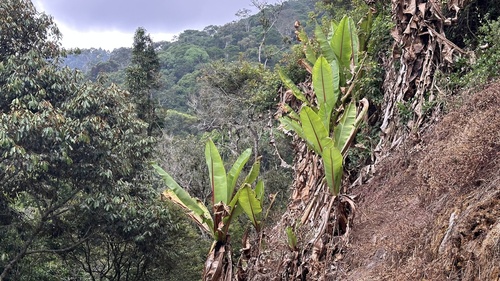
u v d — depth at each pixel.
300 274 6.34
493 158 4.68
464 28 8.71
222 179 7.02
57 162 11.15
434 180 5.26
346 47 8.36
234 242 14.12
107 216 11.88
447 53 7.79
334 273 6.06
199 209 7.10
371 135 9.13
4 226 11.76
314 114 6.34
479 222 4.10
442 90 7.59
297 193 8.61
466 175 4.78
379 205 7.05
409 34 8.23
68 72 12.37
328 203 6.63
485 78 6.66
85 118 11.56
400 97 8.34
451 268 4.12
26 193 13.39
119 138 12.41
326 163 6.36
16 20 12.29
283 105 9.30
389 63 9.10
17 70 11.51
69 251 13.37
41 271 13.83
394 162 7.50
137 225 12.45
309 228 6.86
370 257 5.88
